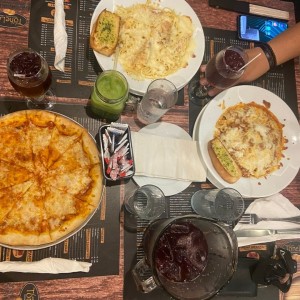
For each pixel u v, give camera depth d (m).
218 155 1.23
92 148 1.15
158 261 0.98
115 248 1.18
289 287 1.21
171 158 1.25
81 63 1.28
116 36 1.22
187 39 1.31
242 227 1.29
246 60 1.31
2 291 1.08
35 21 1.26
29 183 1.14
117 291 1.16
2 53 1.22
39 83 1.08
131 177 1.19
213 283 0.98
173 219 0.99
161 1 1.32
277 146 1.34
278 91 1.45
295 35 1.42
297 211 1.34
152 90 1.21
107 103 1.14
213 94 1.37
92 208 1.11
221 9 1.44
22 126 1.14
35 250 1.12
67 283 1.13
